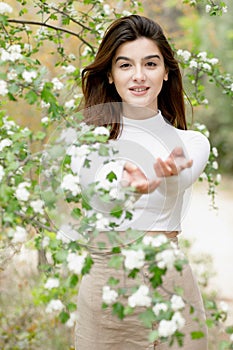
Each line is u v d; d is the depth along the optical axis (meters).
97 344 2.53
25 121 6.25
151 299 1.91
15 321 4.41
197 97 3.83
